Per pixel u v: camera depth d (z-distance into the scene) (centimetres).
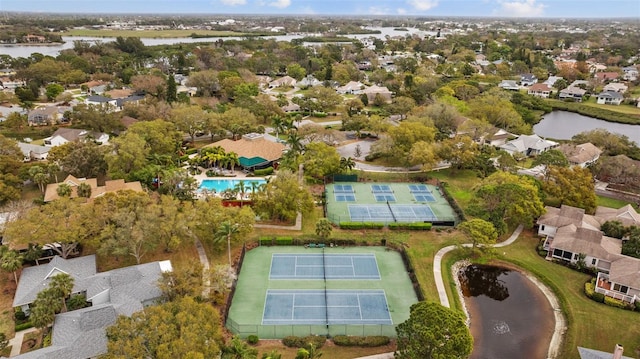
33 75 18000
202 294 5262
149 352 3819
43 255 6309
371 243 7050
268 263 6519
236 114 12356
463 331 4128
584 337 5072
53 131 12444
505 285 6259
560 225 7175
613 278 5788
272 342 4900
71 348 4300
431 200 8750
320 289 5919
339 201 8656
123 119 12525
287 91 19738
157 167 8688
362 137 12938
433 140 10806
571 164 10112
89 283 5425
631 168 9150
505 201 7225
